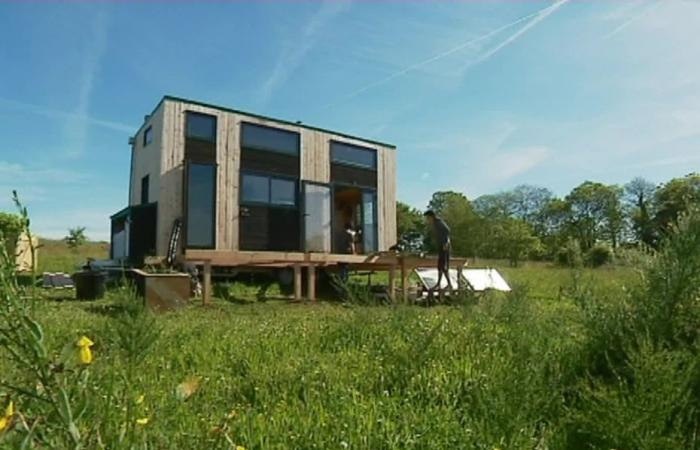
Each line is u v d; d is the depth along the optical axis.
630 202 56.97
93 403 1.30
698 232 3.35
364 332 4.81
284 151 15.17
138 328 2.00
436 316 5.99
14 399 1.18
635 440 2.16
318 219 15.60
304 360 3.68
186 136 13.48
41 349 1.09
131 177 16.64
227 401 2.82
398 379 3.23
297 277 11.32
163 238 12.90
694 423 2.38
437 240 11.53
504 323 4.57
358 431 2.31
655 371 2.37
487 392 2.46
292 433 2.30
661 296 3.35
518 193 66.25
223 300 10.83
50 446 1.08
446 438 2.27
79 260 17.89
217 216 13.61
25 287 1.12
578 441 2.32
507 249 51.59
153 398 2.21
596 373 3.26
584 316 3.72
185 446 1.70
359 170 17.00
